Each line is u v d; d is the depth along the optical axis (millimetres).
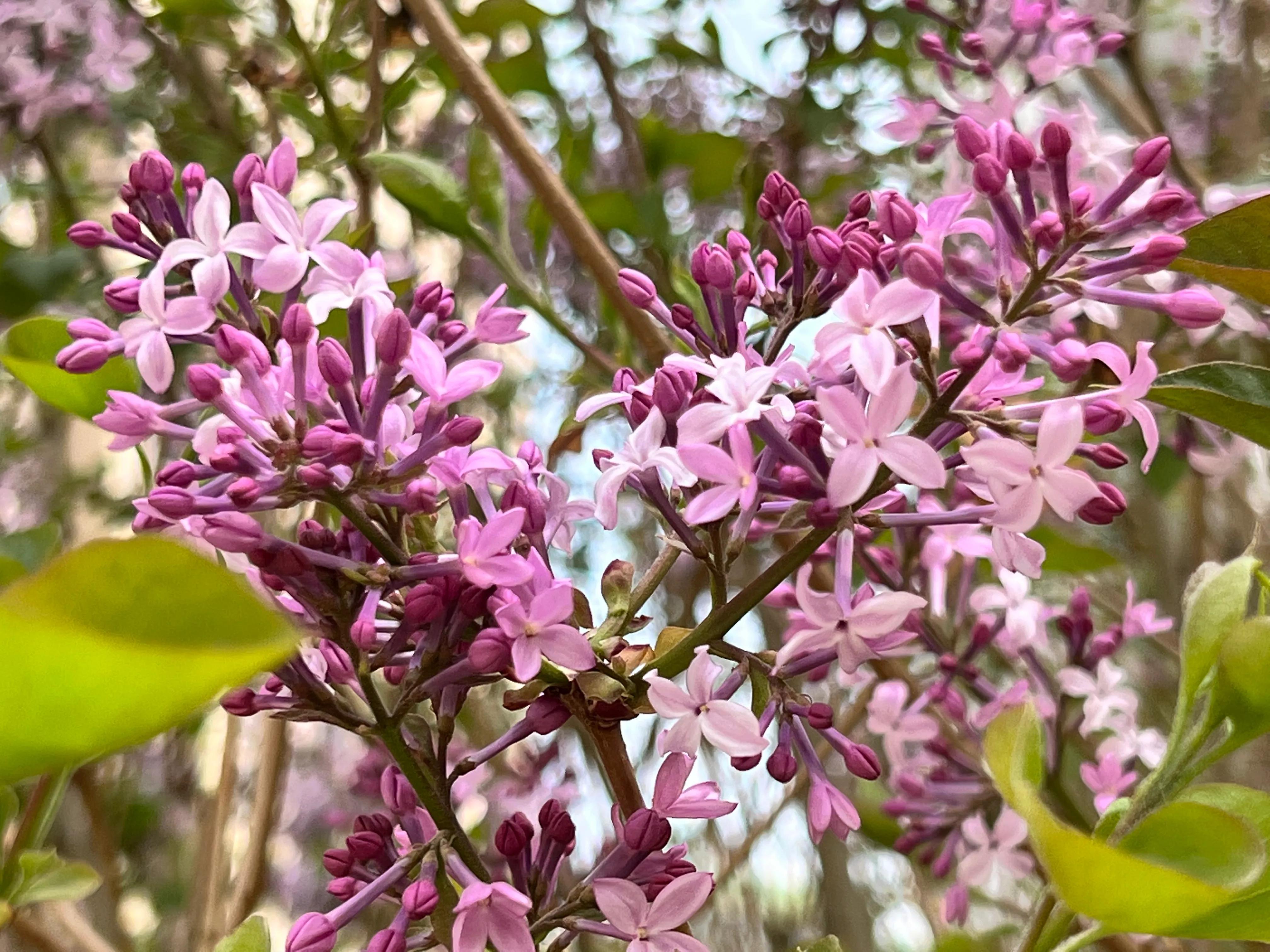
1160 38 403
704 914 413
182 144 343
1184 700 119
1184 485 330
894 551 217
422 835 134
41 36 362
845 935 361
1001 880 333
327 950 117
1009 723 102
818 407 125
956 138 126
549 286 339
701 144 297
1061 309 138
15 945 228
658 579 139
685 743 123
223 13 281
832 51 353
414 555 126
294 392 118
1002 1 235
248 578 117
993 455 114
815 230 131
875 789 268
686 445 121
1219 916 100
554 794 254
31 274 286
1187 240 142
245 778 392
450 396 121
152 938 352
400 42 278
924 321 123
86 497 408
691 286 221
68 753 78
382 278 124
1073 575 286
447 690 127
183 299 119
